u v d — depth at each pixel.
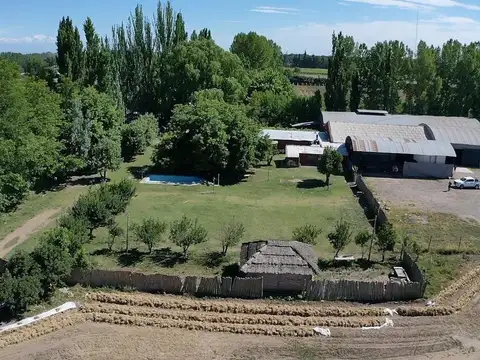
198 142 58.69
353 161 65.12
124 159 69.12
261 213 47.91
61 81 73.00
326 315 29.95
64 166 55.28
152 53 99.00
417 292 32.03
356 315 30.08
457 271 36.47
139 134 69.75
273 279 32.03
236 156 59.75
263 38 134.38
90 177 59.47
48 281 30.08
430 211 49.66
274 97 96.12
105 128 62.91
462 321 29.91
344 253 38.81
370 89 95.00
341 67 93.75
